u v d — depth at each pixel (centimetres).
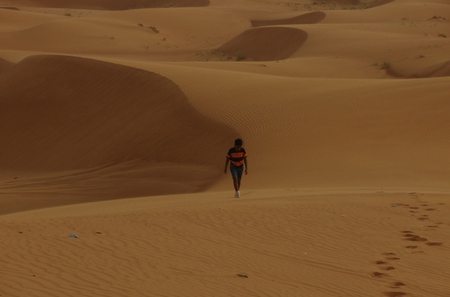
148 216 1908
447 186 3159
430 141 3919
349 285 1222
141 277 1200
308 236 1656
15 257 1295
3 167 5019
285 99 4666
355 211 2022
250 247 1517
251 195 2814
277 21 14450
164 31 13500
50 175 4622
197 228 1711
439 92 4469
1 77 6197
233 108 4616
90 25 12838
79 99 5453
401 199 2334
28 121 5422
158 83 5216
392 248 1545
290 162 3847
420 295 1168
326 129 4166
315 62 8538
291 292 1157
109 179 4222
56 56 6053
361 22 13238
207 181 3956
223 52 11188
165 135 4612
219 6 17500
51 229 1634
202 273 1254
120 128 4928
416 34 10869
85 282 1150
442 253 1500
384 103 4416
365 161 3734
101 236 1550
